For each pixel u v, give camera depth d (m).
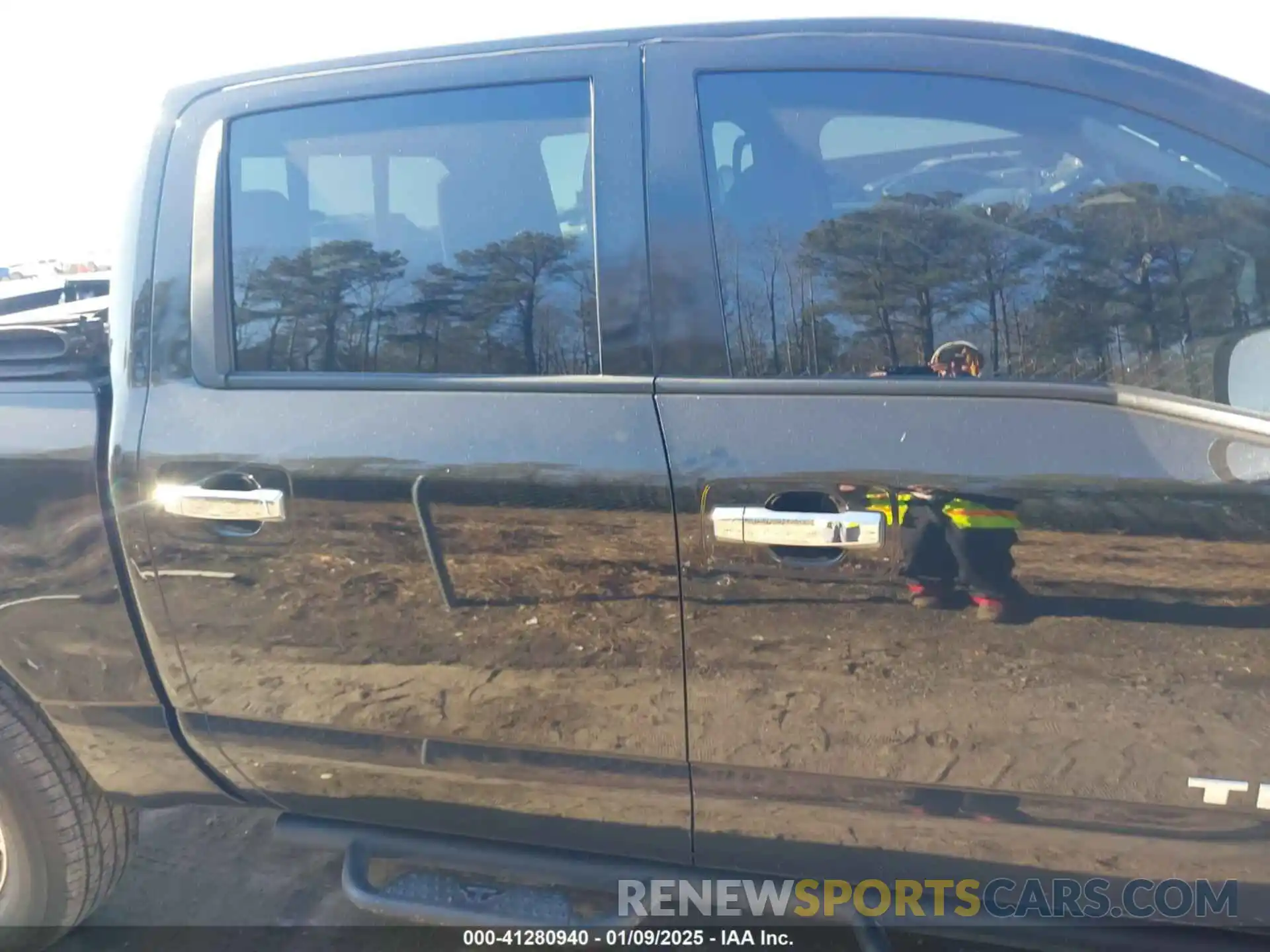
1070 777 1.58
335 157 1.87
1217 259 1.51
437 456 1.71
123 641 1.97
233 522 1.83
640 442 1.64
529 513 1.67
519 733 1.81
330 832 2.08
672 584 1.64
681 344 1.67
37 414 1.94
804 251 1.66
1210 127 1.53
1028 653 1.54
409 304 1.81
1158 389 1.52
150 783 2.12
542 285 1.74
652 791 1.78
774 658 1.63
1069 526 1.49
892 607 1.56
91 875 2.25
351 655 1.84
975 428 1.54
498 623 1.74
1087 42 1.61
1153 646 1.49
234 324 1.89
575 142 1.75
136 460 1.86
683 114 1.71
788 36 1.71
